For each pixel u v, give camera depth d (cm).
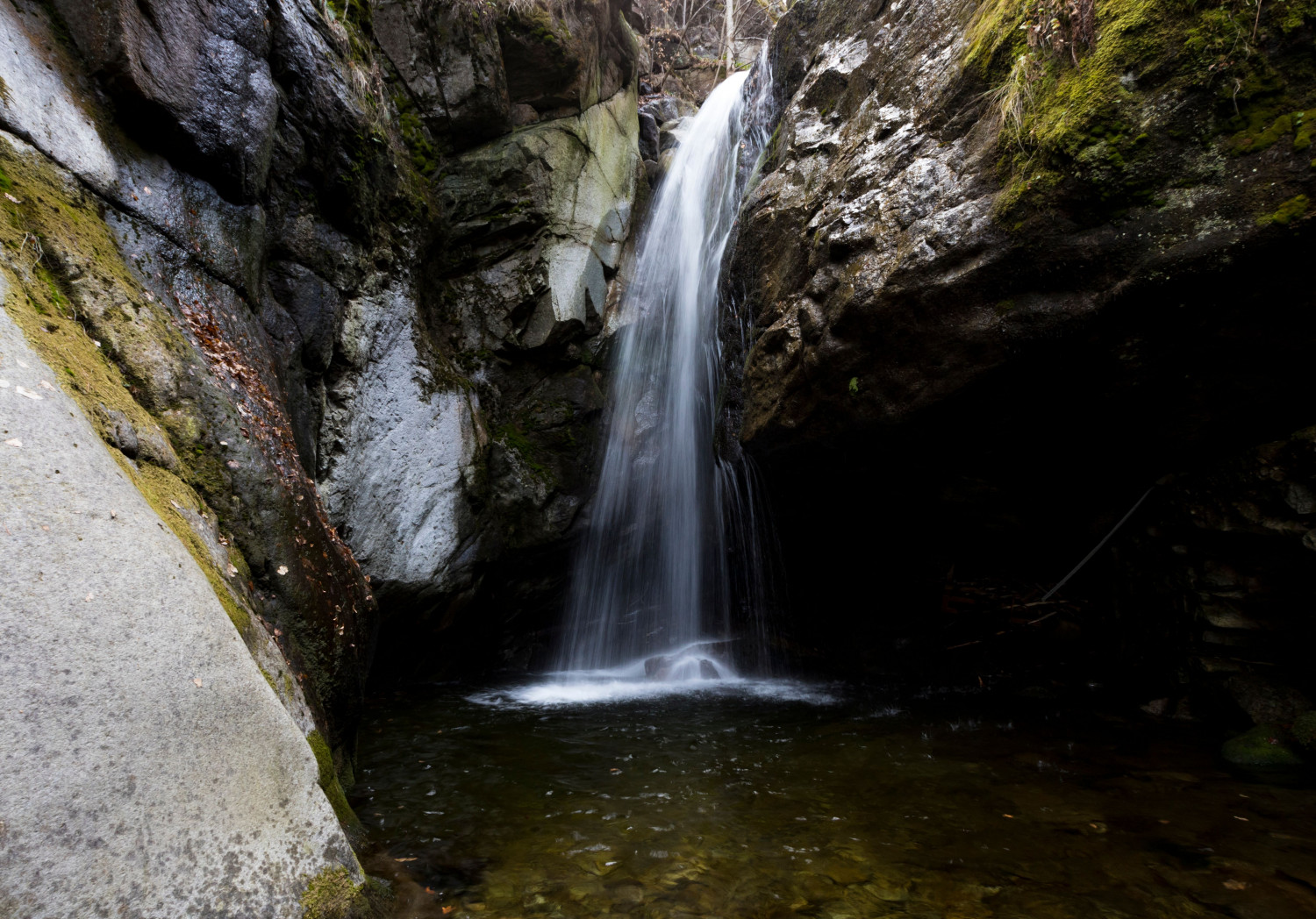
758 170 684
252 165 416
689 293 830
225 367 351
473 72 688
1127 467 469
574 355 775
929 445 494
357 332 571
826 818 333
